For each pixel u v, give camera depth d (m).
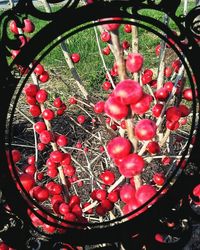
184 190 0.09
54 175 0.12
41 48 0.08
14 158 0.10
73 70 0.13
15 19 0.08
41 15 0.08
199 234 0.14
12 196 0.09
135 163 0.08
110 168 0.16
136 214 0.10
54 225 0.09
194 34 0.08
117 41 0.08
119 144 0.08
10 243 0.09
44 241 0.09
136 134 0.08
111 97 0.08
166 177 0.14
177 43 0.08
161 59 0.13
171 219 0.10
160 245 0.10
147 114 0.18
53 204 0.11
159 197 0.10
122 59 0.08
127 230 0.09
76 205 0.11
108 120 0.15
